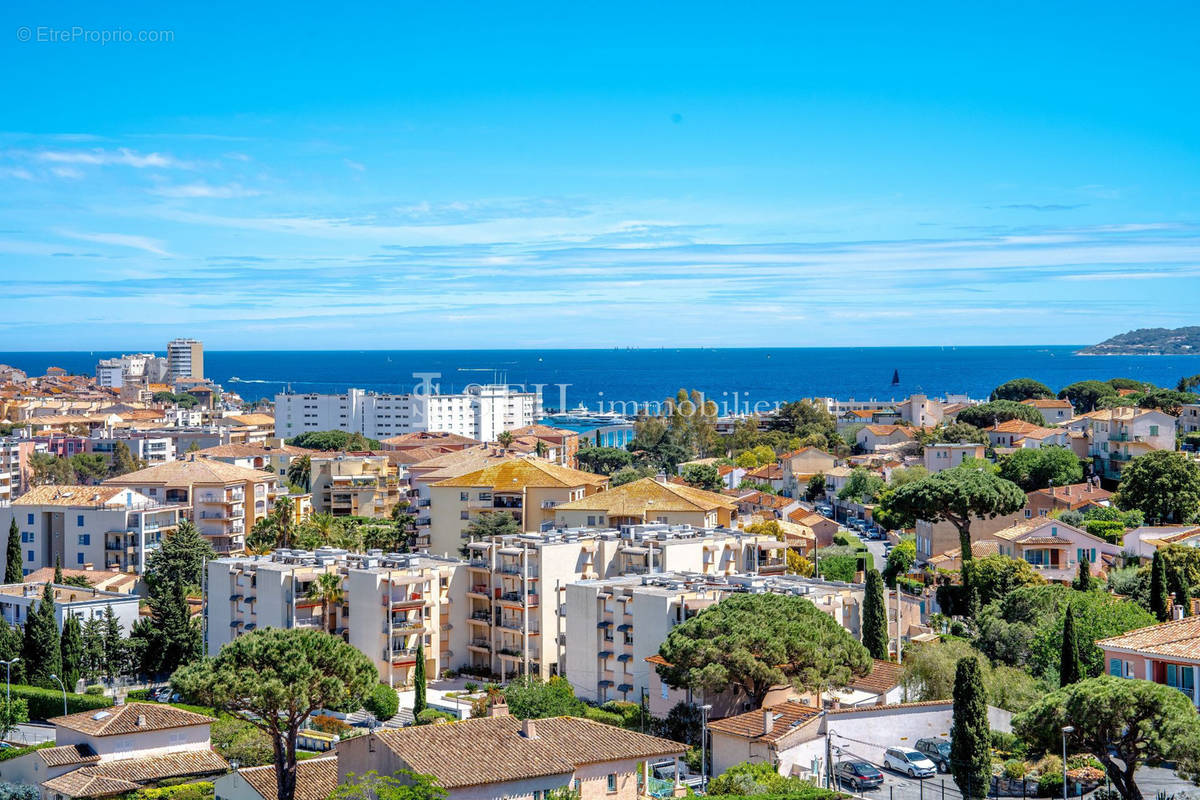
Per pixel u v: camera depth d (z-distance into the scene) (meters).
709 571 176.12
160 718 125.06
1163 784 96.25
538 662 164.75
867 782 101.94
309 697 107.00
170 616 175.50
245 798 103.31
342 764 94.19
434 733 92.81
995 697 122.50
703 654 124.38
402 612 162.12
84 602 179.38
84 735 121.94
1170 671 103.44
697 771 113.56
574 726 97.88
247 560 175.88
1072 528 187.00
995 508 181.62
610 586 152.62
